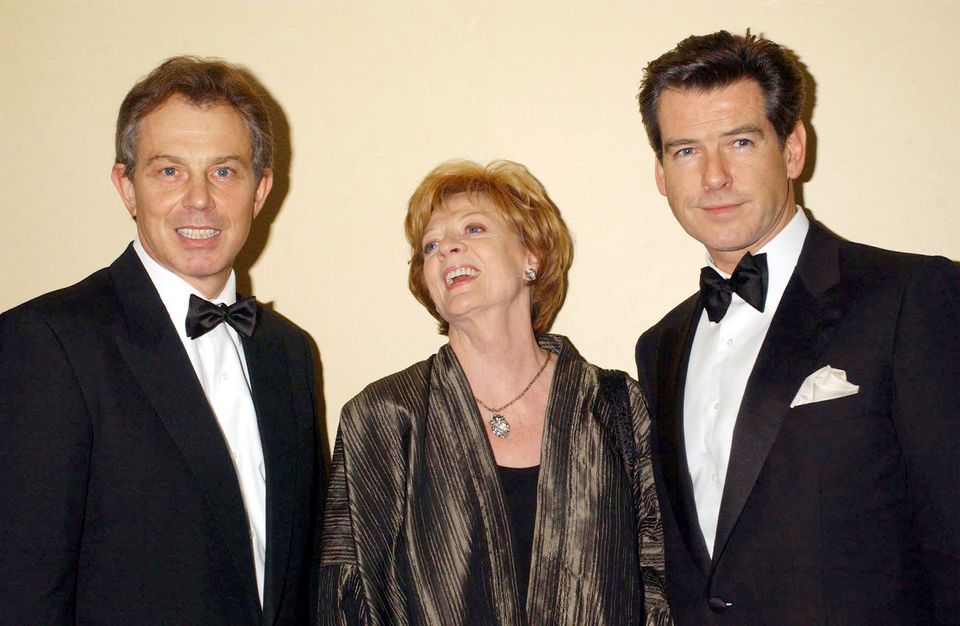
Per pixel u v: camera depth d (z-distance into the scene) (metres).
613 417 2.04
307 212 2.47
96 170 2.51
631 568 1.92
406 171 2.44
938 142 2.27
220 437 1.74
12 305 2.52
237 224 1.84
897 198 2.28
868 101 2.29
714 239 1.80
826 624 1.59
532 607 1.85
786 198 1.84
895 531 1.61
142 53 2.50
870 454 1.62
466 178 2.11
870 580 1.59
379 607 1.88
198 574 1.66
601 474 1.96
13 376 1.60
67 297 1.74
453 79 2.43
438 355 2.09
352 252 2.46
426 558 1.90
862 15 2.29
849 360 1.65
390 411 2.00
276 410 1.92
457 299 1.98
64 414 1.60
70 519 1.58
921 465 1.58
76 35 2.51
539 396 2.07
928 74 2.27
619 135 2.38
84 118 2.51
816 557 1.61
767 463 1.68
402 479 1.96
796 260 1.84
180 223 1.77
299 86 2.47
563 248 2.18
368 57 2.45
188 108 1.79
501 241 2.03
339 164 2.46
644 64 2.36
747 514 1.69
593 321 2.40
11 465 1.56
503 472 1.96
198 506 1.68
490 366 2.06
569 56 2.39
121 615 1.61
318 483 2.08
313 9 2.46
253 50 2.48
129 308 1.76
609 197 2.38
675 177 1.82
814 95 2.31
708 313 1.86
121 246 2.51
